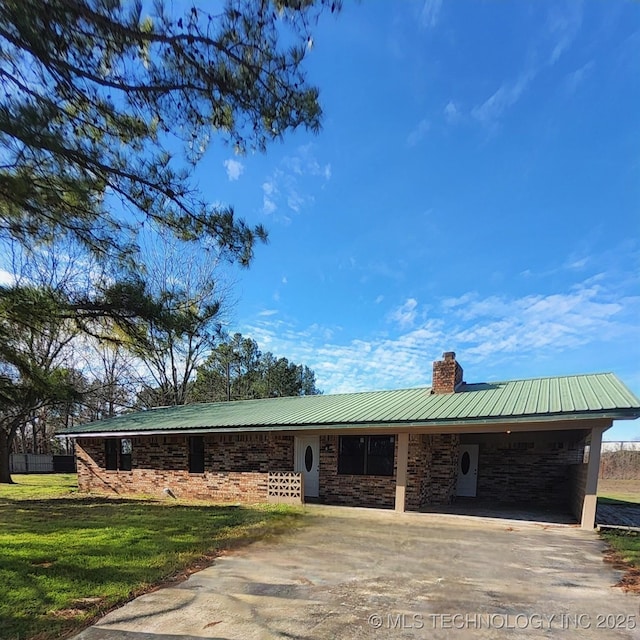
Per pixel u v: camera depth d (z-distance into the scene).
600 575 5.26
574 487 9.97
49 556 5.87
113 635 3.54
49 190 5.08
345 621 3.83
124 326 7.57
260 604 4.23
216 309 8.14
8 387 8.21
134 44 4.23
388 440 11.25
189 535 7.34
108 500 12.63
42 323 7.14
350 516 9.38
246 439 12.21
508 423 8.36
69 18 3.79
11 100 4.09
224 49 4.63
